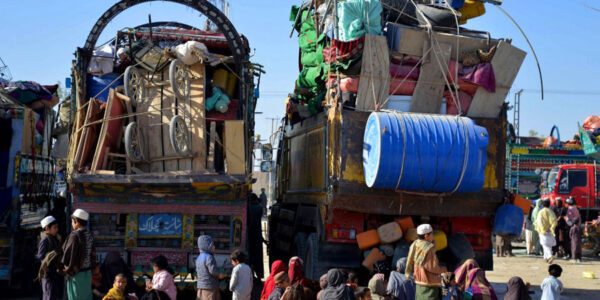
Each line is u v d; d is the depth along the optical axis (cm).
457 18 1134
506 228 1030
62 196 1423
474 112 1093
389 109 1061
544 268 1664
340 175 1001
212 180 954
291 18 1440
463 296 820
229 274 973
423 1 1275
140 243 975
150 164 1023
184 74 1009
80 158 973
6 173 1054
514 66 1091
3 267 1037
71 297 777
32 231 1150
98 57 1087
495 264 1755
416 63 1070
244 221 986
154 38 1155
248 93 1061
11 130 1069
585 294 1222
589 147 2248
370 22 1068
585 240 1956
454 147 955
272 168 1703
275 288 735
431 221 1084
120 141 1032
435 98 1074
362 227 1051
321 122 1108
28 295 1107
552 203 2109
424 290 821
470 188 976
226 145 987
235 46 1053
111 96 989
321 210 1062
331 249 1048
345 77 1055
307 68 1321
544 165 2409
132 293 833
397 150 938
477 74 1071
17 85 1312
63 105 1380
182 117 995
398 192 1000
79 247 773
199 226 983
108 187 962
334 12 1088
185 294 1127
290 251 1279
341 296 661
